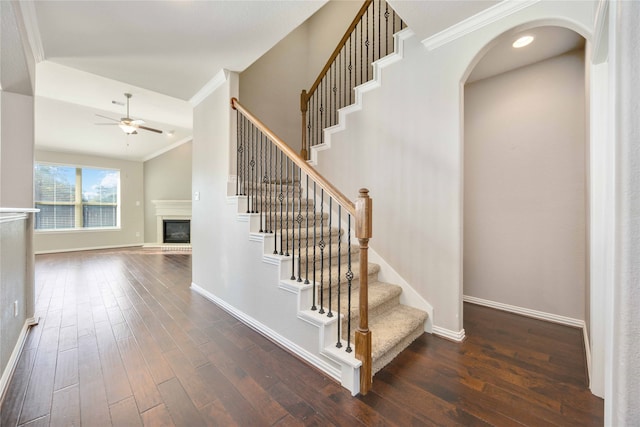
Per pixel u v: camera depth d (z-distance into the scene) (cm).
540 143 267
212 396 158
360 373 163
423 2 190
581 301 248
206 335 234
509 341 223
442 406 150
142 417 142
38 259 592
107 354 202
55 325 252
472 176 309
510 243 285
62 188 718
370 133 287
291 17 216
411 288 252
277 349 212
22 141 255
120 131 584
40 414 143
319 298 218
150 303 312
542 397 157
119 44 248
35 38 233
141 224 833
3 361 169
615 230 71
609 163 116
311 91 378
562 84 254
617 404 69
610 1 81
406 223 256
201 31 231
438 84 231
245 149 325
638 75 65
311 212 330
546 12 177
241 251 268
